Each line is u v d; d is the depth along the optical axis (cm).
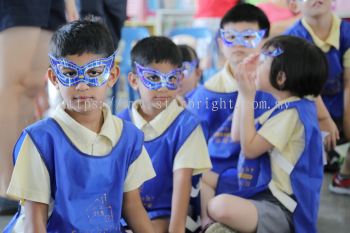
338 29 177
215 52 252
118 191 98
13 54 145
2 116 146
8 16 142
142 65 123
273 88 132
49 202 96
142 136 103
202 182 147
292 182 125
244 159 132
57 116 96
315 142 127
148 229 104
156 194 125
